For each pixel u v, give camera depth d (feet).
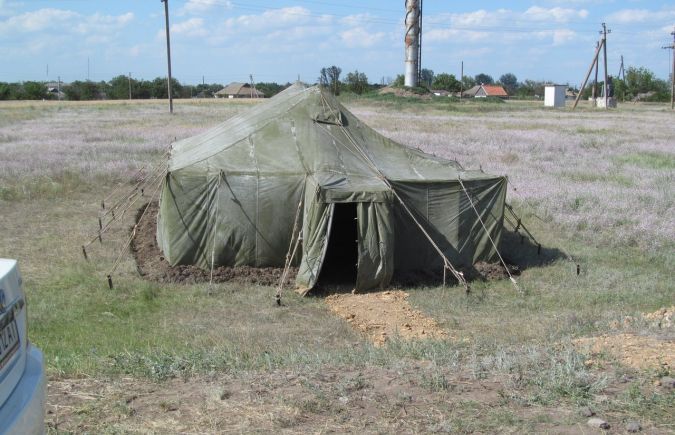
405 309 33.99
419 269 40.93
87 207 55.47
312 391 17.19
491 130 123.24
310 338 28.55
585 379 17.43
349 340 28.66
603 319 29.63
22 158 72.84
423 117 162.91
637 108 238.48
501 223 42.27
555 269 41.65
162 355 21.39
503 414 15.44
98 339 27.30
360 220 37.19
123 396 17.19
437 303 35.37
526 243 47.39
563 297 36.22
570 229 50.55
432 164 45.03
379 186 38.50
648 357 19.93
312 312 33.58
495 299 36.27
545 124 142.82
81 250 42.47
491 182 41.88
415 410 15.88
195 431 14.92
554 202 57.11
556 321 30.81
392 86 243.19
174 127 115.14
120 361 20.61
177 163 42.29
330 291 37.47
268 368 20.10
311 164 40.83
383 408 15.99
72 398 17.10
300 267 37.32
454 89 355.77
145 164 69.77
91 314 31.53
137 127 115.85
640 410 15.65
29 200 56.85
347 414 15.71
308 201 38.06
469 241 41.70
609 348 21.13
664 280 39.42
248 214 39.24
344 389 17.21
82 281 36.29
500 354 20.53
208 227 39.32
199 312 32.68
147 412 16.12
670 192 61.93
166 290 36.11
